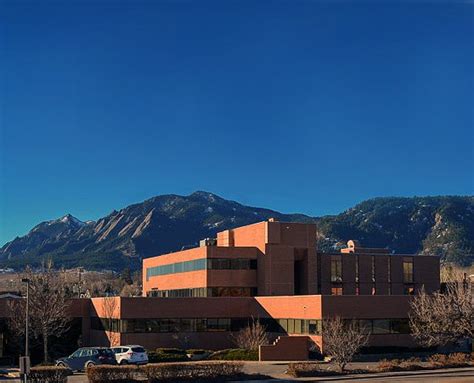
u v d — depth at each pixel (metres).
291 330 62.75
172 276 86.94
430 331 51.56
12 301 66.25
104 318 68.94
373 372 45.50
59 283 76.00
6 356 65.69
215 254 76.00
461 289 52.47
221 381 41.06
